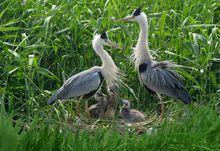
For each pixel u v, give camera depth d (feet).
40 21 57.57
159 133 43.42
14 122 49.78
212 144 43.39
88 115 52.42
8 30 55.77
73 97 52.60
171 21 60.90
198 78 56.18
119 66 56.65
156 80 53.01
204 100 54.13
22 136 41.65
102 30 56.95
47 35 56.39
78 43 57.11
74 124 50.21
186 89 54.34
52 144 41.45
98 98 53.93
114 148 41.78
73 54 56.54
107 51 57.62
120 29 58.85
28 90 51.96
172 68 54.49
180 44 57.41
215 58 55.98
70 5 59.82
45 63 56.18
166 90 52.80
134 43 58.29
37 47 55.52
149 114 54.08
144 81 53.67
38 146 41.19
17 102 52.75
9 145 40.45
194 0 62.13
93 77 53.01
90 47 57.11
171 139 42.73
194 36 56.34
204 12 60.85
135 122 51.96
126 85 54.70
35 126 43.27
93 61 57.11
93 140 42.47
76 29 57.16
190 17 57.72
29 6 58.80
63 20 57.98
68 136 42.57
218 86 55.11
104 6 60.39
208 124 44.98
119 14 59.88
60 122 48.91
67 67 56.49
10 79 53.93
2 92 52.03
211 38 56.65
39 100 53.01
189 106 52.26
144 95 55.98
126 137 43.27
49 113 51.34
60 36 57.36
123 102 53.62
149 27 59.21
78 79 52.85
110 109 53.16
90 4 61.77
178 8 62.69
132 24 59.62
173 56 57.11
